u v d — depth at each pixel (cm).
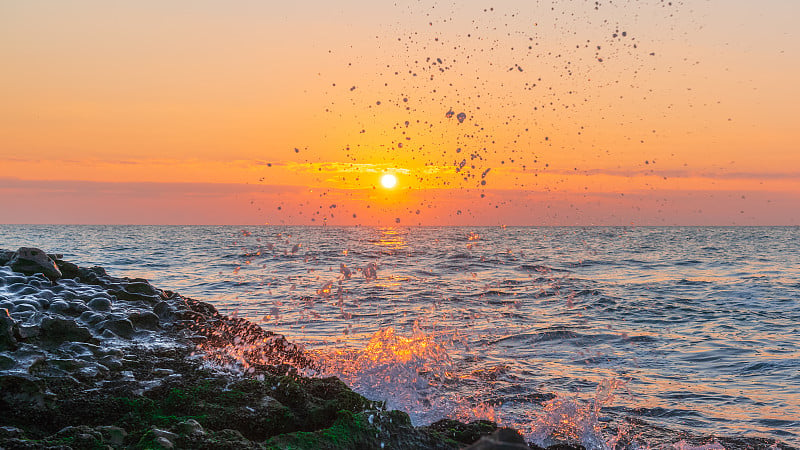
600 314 1355
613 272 2488
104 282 720
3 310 505
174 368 524
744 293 1798
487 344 983
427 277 2112
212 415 445
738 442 562
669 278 2255
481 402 649
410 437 439
